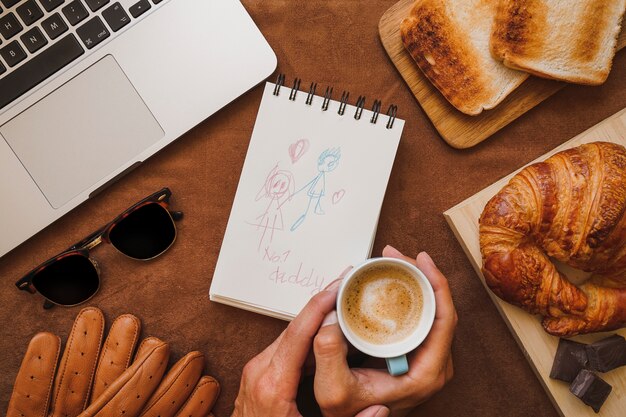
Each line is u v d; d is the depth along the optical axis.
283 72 0.81
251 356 0.81
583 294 0.72
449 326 0.66
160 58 0.75
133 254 0.80
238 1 0.75
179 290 0.82
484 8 0.75
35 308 0.83
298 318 0.66
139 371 0.79
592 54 0.74
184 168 0.81
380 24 0.78
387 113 0.80
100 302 0.82
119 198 0.81
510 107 0.78
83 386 0.82
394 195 0.81
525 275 0.70
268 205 0.76
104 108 0.75
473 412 0.81
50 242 0.82
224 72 0.76
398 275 0.67
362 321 0.66
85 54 0.74
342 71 0.81
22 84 0.73
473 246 0.76
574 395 0.75
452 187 0.80
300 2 0.81
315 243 0.76
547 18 0.72
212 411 0.82
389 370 0.65
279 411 0.68
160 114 0.75
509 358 0.80
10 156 0.75
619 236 0.68
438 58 0.76
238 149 0.81
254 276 0.76
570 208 0.68
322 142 0.76
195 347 0.82
